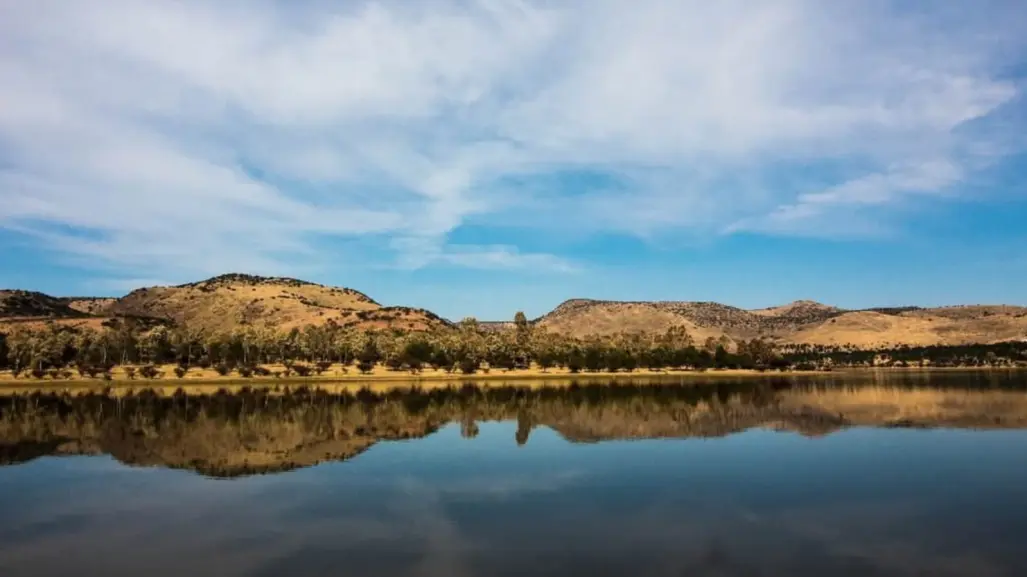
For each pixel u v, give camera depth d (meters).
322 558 27.64
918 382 171.00
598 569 26.09
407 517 34.12
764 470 46.66
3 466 50.69
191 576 25.69
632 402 109.31
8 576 26.06
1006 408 93.00
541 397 122.00
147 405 103.31
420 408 98.31
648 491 40.00
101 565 27.22
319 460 52.09
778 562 26.89
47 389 142.00
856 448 56.69
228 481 43.97
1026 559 27.19
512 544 29.33
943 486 41.06
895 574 25.52
